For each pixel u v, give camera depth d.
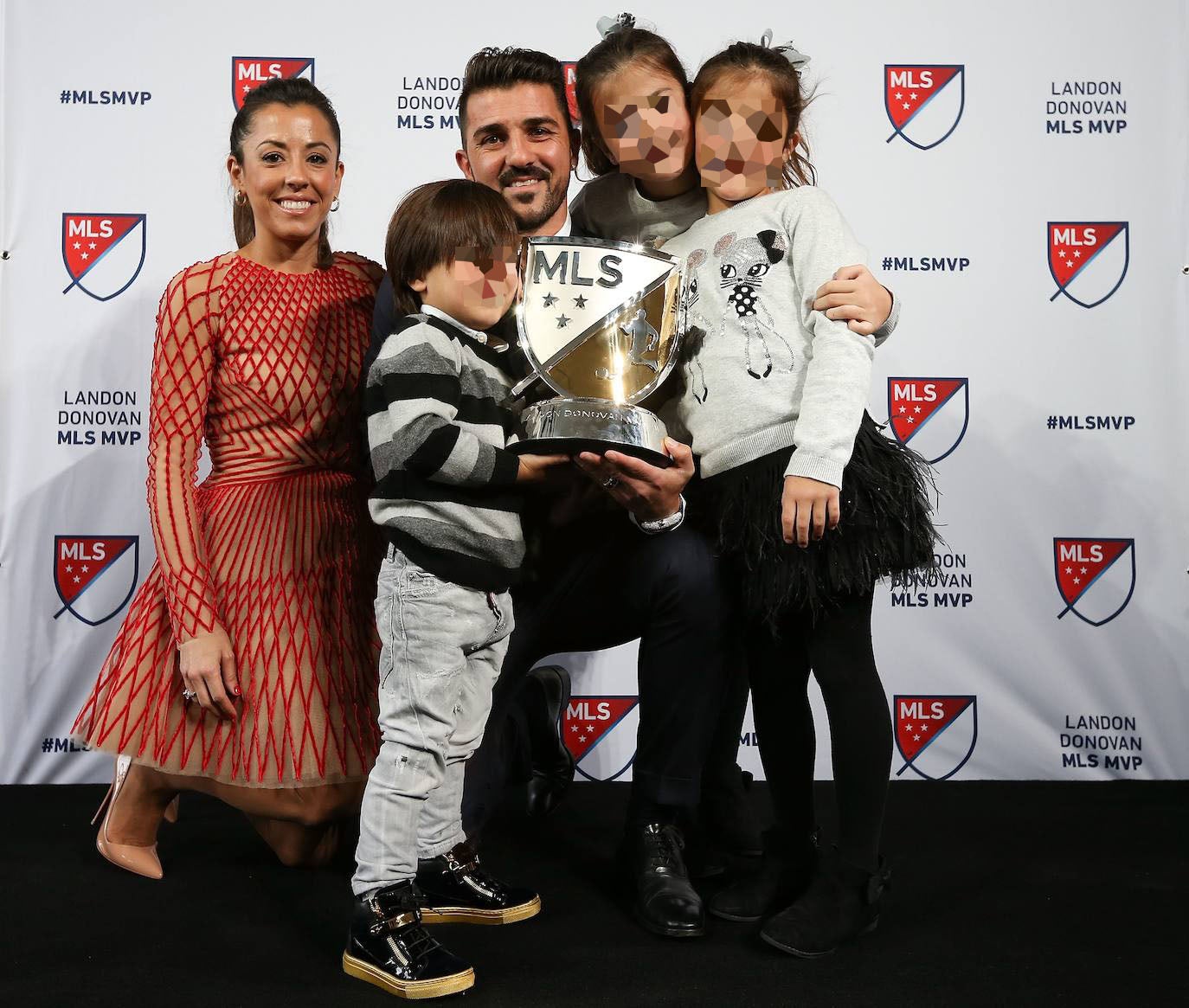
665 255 1.35
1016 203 2.08
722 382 1.34
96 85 2.05
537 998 1.13
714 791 1.62
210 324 1.57
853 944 1.27
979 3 2.08
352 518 1.60
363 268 1.71
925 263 2.09
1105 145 2.08
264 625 1.53
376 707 1.56
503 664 1.54
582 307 1.33
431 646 1.24
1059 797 1.96
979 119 2.08
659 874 1.36
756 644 1.38
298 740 1.49
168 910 1.41
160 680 1.53
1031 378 2.09
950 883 1.49
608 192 1.53
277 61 2.07
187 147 2.06
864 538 1.28
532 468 1.29
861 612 1.32
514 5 2.08
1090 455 2.08
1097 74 2.07
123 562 2.07
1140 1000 1.11
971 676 2.10
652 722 1.41
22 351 2.05
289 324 1.59
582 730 2.13
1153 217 2.07
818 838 1.40
